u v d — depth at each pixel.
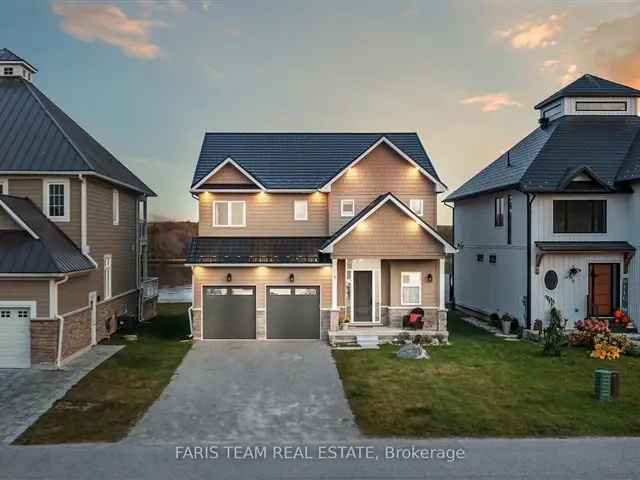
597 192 21.78
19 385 15.16
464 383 15.12
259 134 25.86
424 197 22.89
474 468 9.73
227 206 22.98
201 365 17.53
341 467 9.80
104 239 22.45
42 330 16.98
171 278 53.66
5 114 21.34
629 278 21.95
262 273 21.67
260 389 14.81
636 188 21.48
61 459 10.16
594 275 22.45
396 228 20.97
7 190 19.86
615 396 13.58
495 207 25.88
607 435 11.27
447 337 20.97
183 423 12.15
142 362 17.97
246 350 19.73
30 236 17.72
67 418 12.44
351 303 22.02
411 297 21.94
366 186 22.89
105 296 22.56
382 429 11.67
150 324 26.50
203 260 21.34
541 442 10.91
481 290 27.83
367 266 22.02
